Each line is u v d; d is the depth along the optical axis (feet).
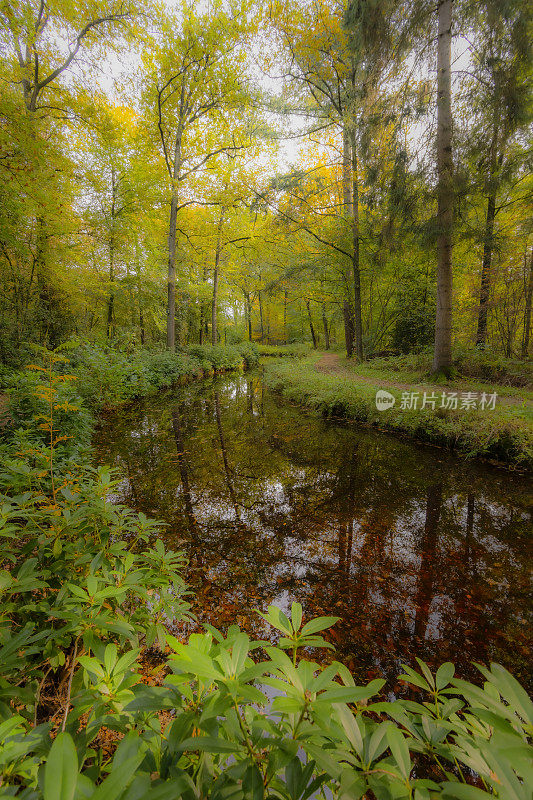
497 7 21.83
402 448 21.15
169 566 5.56
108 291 46.03
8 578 4.01
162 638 5.09
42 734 2.37
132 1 30.68
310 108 45.47
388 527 12.37
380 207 32.76
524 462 17.19
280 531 12.04
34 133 24.56
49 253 35.04
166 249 54.65
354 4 28.14
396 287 44.09
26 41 26.16
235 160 49.62
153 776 2.22
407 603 8.75
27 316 32.91
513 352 34.81
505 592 9.15
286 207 41.96
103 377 27.71
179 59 42.80
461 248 37.09
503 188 28.73
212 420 28.25
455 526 12.39
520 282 31.48
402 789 1.83
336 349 90.63
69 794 1.40
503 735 1.68
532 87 23.70
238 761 2.05
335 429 25.54
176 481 16.17
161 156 48.24
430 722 2.36
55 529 5.58
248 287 74.59
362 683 6.59
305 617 8.23
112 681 2.87
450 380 29.63
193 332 93.30
